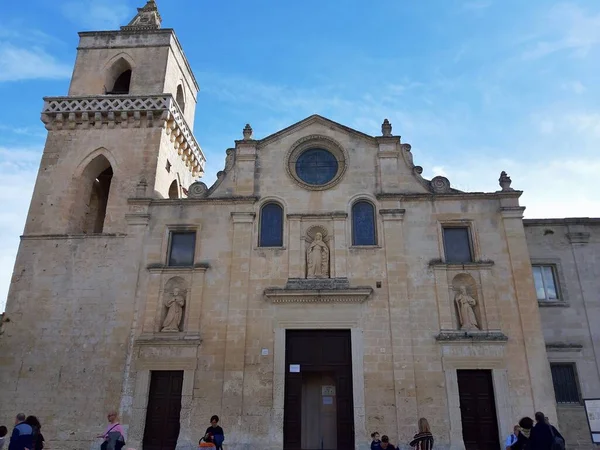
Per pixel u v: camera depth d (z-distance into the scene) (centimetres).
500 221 2612
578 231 2794
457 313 2467
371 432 2262
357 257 2575
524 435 1595
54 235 2778
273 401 2338
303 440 2511
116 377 2423
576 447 2412
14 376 2484
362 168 2781
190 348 2441
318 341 2469
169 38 3397
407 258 2561
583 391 2495
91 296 2612
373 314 2456
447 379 2320
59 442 2336
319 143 2870
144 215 2728
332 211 2688
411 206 2672
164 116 3095
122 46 3394
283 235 2648
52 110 3141
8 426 2391
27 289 2666
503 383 2298
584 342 2584
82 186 3036
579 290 2689
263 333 2455
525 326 2381
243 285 2539
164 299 2572
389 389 2325
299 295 2477
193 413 2336
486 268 2506
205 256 2631
